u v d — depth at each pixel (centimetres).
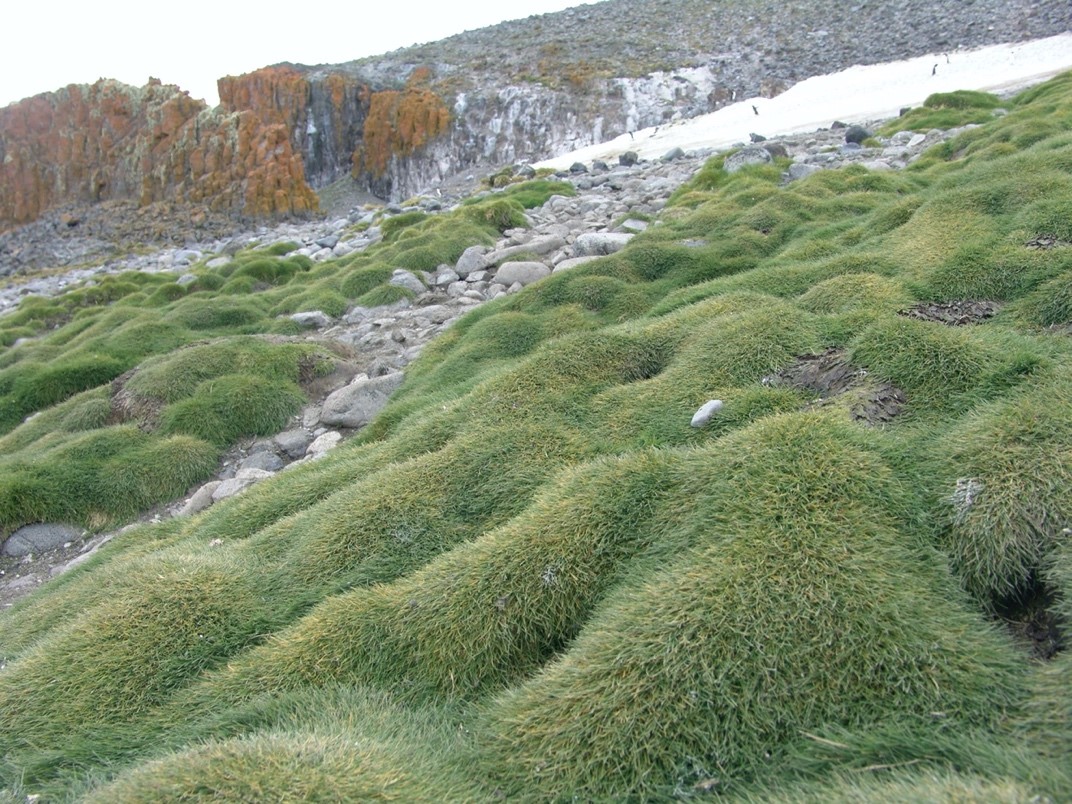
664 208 2008
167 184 7600
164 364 1509
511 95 8662
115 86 8444
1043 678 419
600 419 834
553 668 510
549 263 1712
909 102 4259
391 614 603
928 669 435
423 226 2270
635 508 614
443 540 711
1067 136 1364
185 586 706
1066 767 364
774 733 431
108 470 1257
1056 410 580
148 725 589
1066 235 948
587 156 5875
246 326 1838
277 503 905
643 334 977
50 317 2684
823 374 780
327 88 9569
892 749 403
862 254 1102
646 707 452
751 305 982
